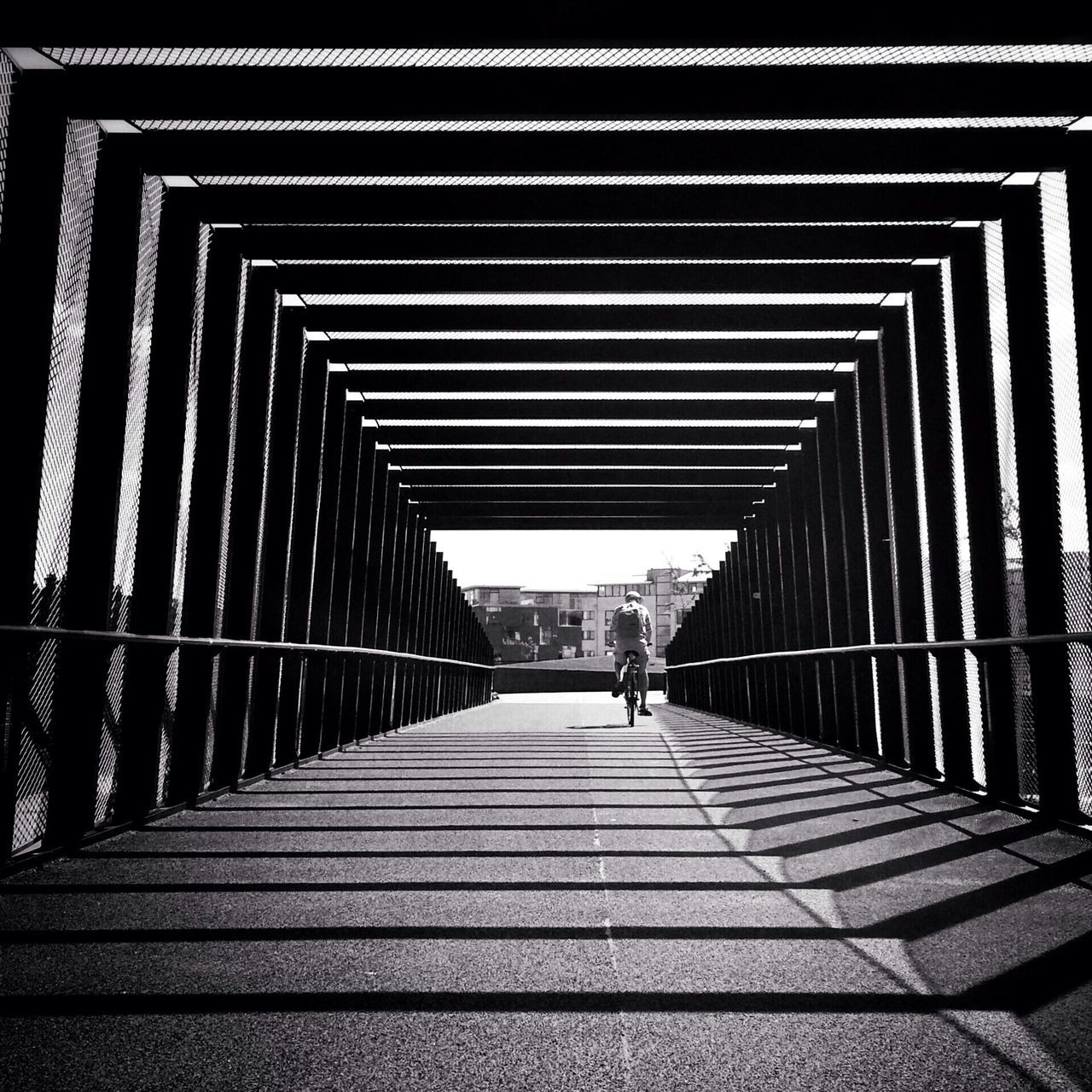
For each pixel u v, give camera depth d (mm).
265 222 5180
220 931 2752
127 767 4512
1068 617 4469
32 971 2396
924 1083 1779
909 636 6449
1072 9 3617
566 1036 2004
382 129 4613
